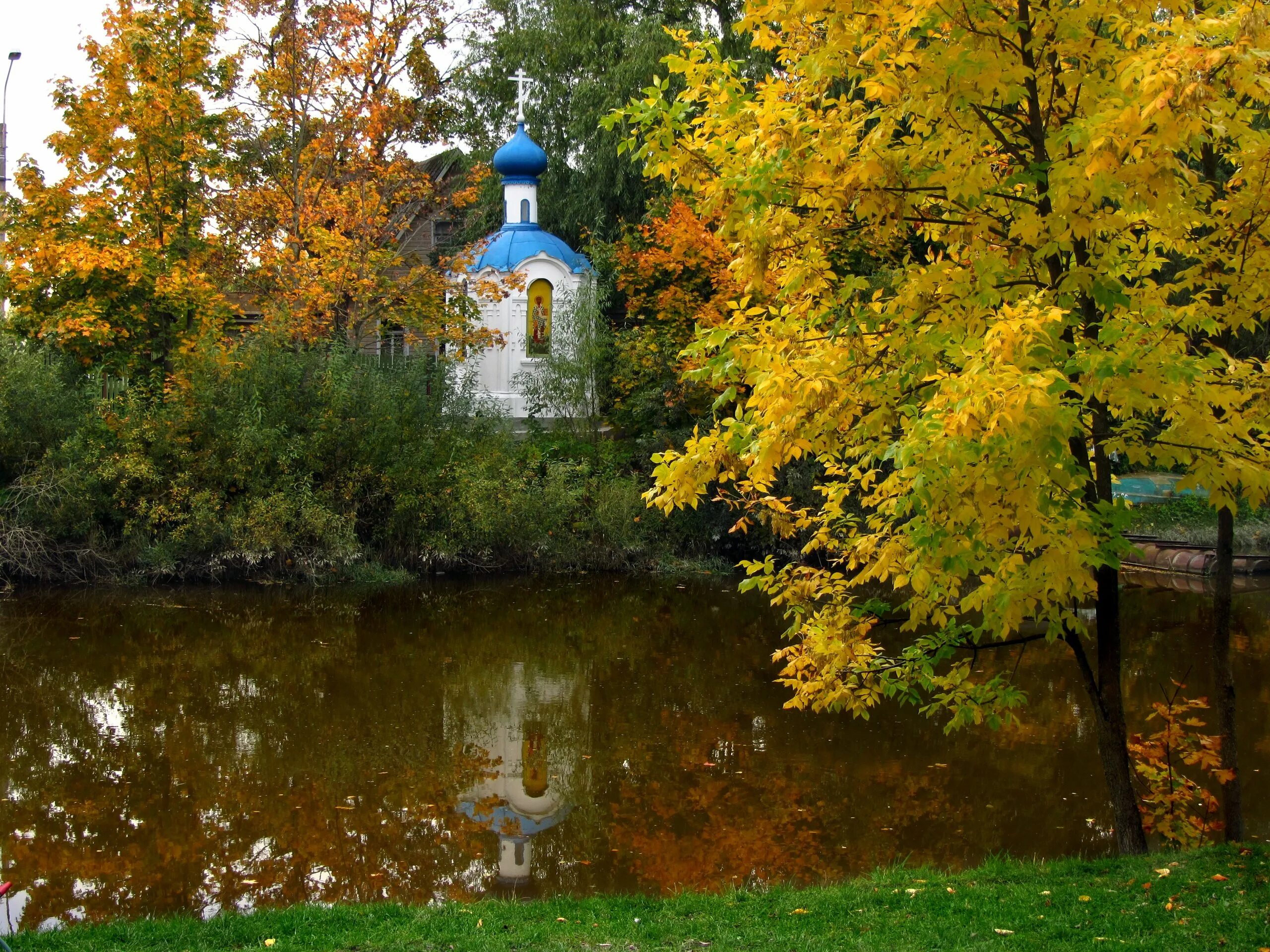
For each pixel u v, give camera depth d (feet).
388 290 99.86
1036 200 25.14
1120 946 21.83
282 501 84.89
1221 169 36.01
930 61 23.86
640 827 37.55
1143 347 22.81
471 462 93.45
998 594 24.53
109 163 99.25
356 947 24.48
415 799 40.78
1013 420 19.93
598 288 108.58
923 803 38.86
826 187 24.89
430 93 114.93
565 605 80.18
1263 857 26.89
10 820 38.63
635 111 26.84
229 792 41.60
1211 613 73.05
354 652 65.67
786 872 33.14
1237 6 23.31
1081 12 24.08
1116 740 28.73
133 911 31.12
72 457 83.61
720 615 77.10
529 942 24.54
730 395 26.02
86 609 76.23
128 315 95.14
